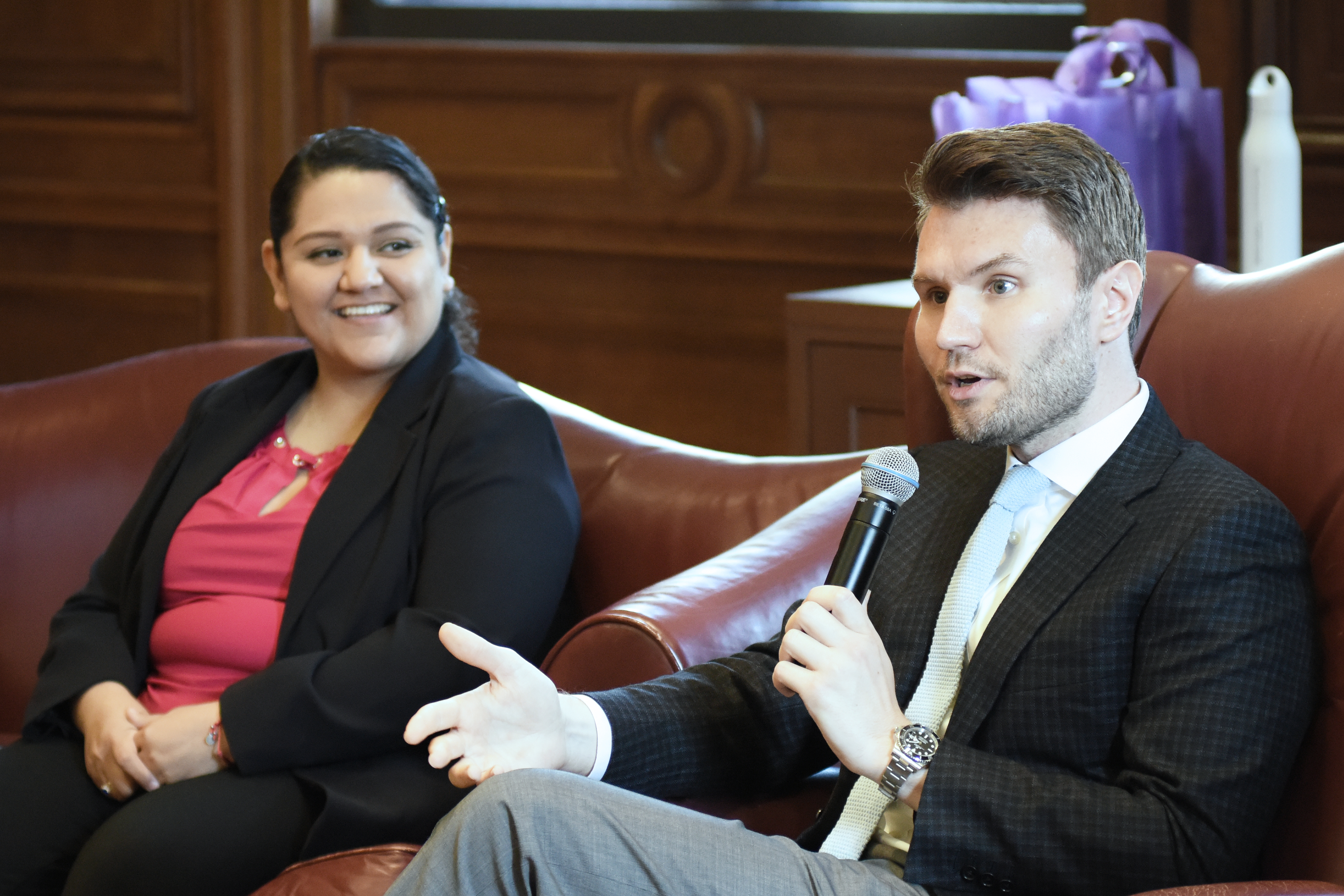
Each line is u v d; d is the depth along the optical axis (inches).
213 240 295.7
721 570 119.3
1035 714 91.2
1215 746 84.2
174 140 295.4
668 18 259.3
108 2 296.7
